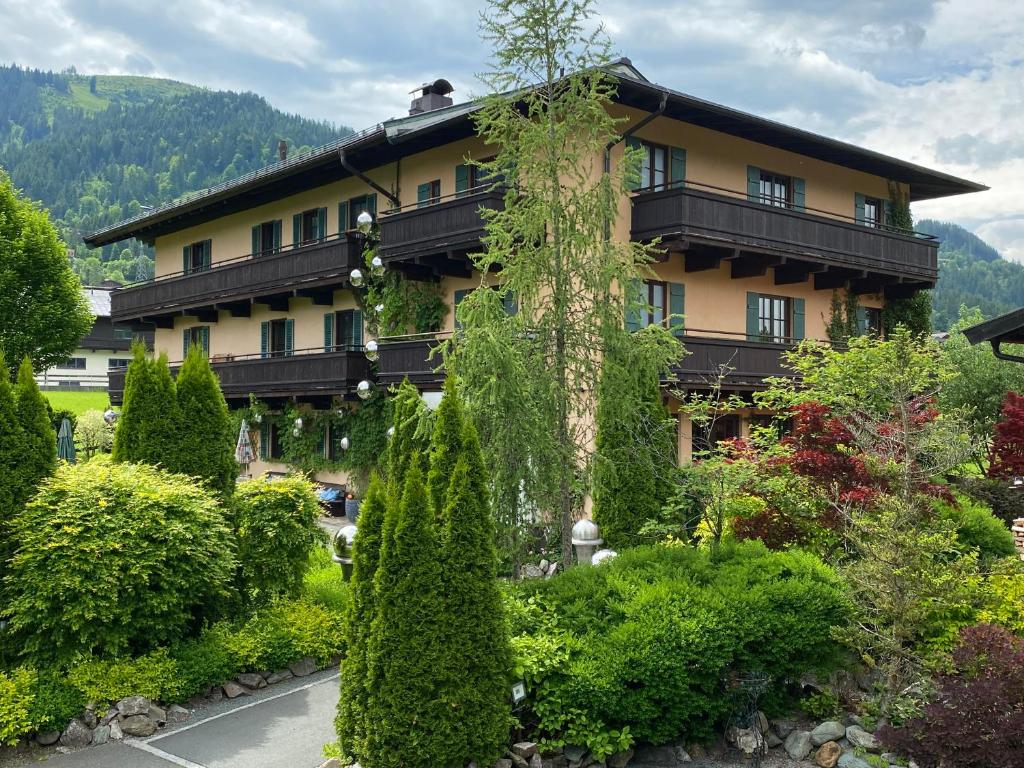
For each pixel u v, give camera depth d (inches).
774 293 898.1
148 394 429.1
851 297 972.6
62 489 362.9
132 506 370.3
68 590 344.5
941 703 277.9
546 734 297.6
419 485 277.3
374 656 270.7
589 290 418.0
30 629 357.7
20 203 1156.5
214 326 1198.9
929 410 513.7
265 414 1056.8
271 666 403.9
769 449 492.1
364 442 885.2
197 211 1122.7
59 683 345.7
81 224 6417.3
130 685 353.4
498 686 280.4
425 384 785.6
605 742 291.3
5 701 327.9
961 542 476.1
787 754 314.2
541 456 400.8
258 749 328.8
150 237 1327.5
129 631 362.6
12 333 1120.8
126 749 329.7
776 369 811.4
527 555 449.7
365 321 911.7
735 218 761.6
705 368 747.4
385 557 273.9
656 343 424.8
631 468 521.7
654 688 295.1
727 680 319.3
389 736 268.4
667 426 516.7
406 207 837.2
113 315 1299.2
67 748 331.3
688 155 813.9
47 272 1148.5
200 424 436.8
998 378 885.2
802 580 350.0
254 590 439.8
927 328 1045.8
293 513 434.6
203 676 373.1
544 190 420.2
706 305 823.1
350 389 868.6
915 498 360.5
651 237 743.1
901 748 272.5
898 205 1038.4
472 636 277.0
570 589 335.9
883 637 323.9
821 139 854.5
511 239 418.6
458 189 815.1
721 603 320.2
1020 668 274.1
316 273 914.7
